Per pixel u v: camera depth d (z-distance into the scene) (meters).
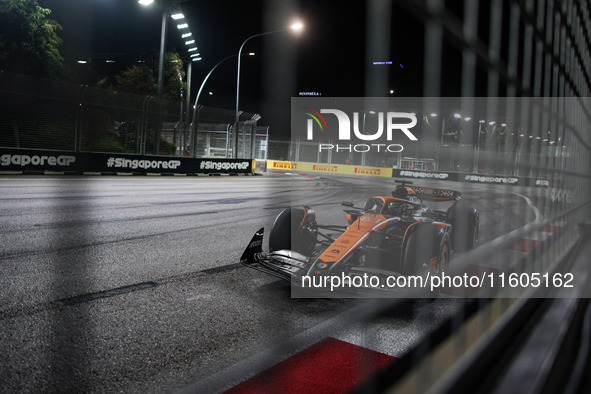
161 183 14.73
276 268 3.56
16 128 15.71
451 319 2.95
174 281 3.82
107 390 2.03
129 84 30.27
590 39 3.47
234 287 3.75
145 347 2.50
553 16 2.04
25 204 7.81
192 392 2.05
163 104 19.97
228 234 6.16
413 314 3.08
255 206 9.64
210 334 2.74
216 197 11.24
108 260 4.37
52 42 20.00
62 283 3.54
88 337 2.58
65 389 2.01
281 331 2.82
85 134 17.66
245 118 26.20
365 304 1.69
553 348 1.53
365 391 2.00
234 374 2.24
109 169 16.86
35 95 15.35
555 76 2.15
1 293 3.22
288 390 2.08
